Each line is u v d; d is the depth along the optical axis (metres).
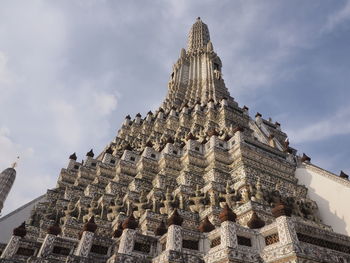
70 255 11.09
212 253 10.12
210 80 52.22
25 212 26.19
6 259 11.81
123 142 36.78
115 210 19.00
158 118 38.56
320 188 19.09
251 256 9.68
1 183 40.50
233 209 15.20
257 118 36.97
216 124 32.97
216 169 19.42
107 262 11.09
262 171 18.89
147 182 21.64
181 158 23.36
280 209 10.12
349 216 16.39
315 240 9.91
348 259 9.75
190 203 17.30
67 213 20.91
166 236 11.41
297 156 24.00
